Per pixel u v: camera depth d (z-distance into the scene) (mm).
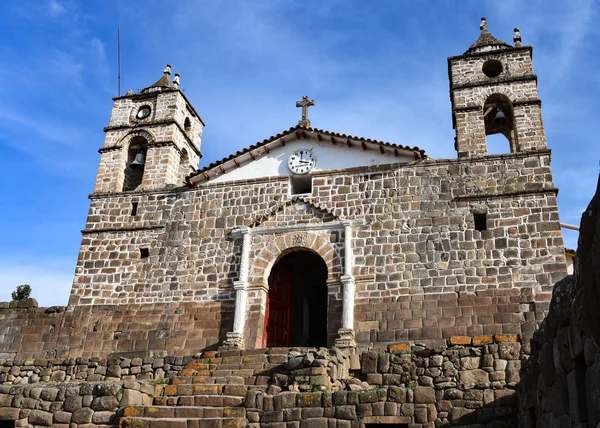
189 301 22172
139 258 23500
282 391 14586
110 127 26922
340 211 21938
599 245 5898
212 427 13133
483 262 19750
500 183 20812
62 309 22984
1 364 22250
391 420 12859
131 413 13930
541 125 22094
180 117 27109
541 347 9477
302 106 24625
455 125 23203
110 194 25000
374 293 20297
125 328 22188
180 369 19625
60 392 14867
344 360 16422
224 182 23875
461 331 18969
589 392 6668
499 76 23438
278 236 22188
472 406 13078
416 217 21031
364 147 22734
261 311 21203
